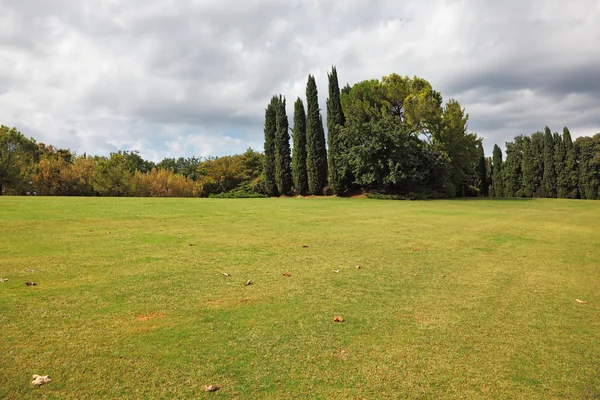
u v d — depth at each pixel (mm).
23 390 2783
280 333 3932
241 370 3191
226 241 9016
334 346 3688
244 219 13664
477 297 5348
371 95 42625
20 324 3871
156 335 3766
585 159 51750
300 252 8008
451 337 3988
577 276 6703
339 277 6141
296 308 4672
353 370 3264
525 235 11602
